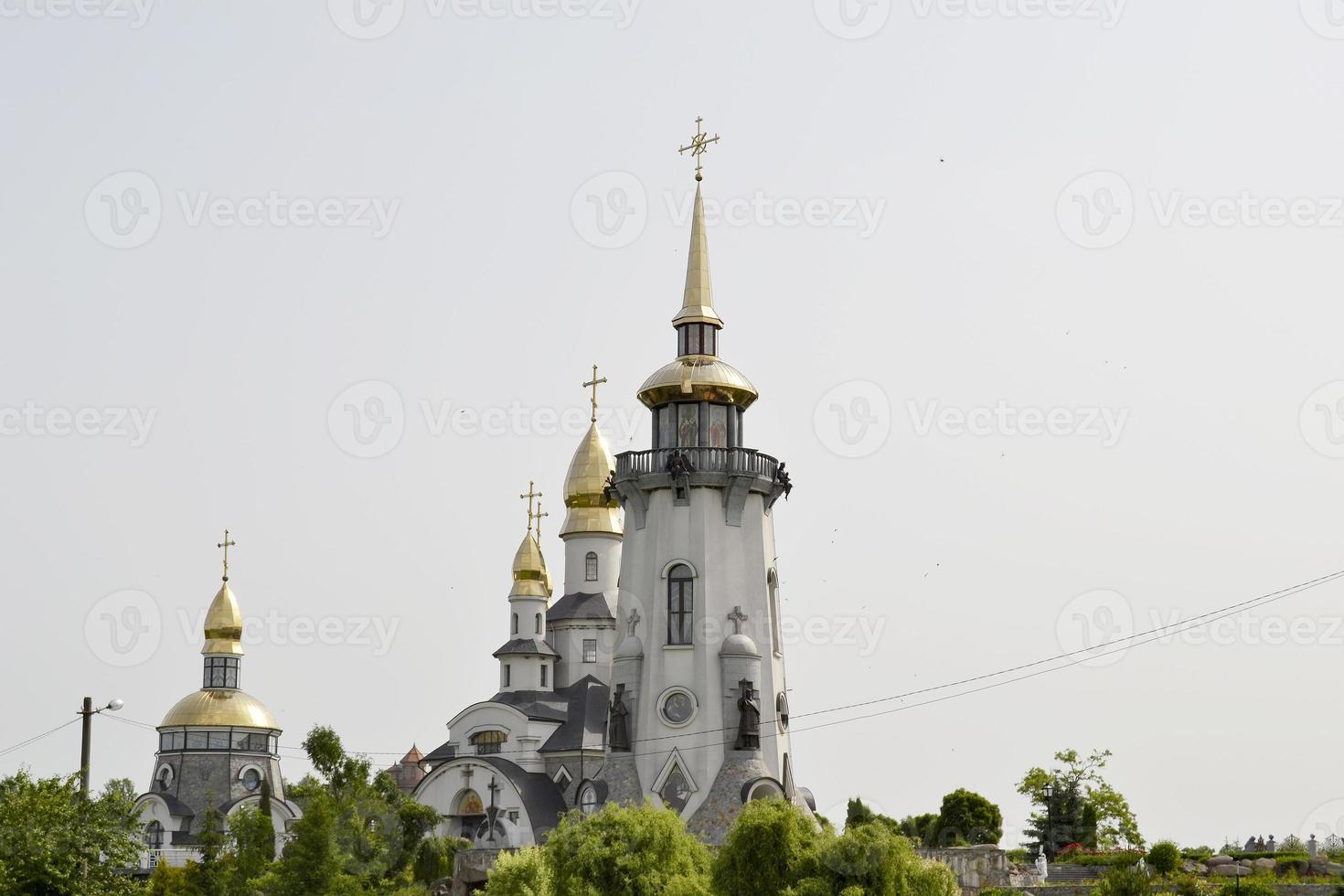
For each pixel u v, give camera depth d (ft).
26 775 231.09
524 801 389.60
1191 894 261.44
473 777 398.01
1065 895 274.36
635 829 223.71
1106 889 255.70
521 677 431.84
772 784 321.73
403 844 328.70
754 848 214.69
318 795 285.23
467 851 335.26
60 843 221.87
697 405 344.08
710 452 338.13
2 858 216.13
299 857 274.57
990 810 413.59
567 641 442.09
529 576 439.63
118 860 231.71
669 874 220.64
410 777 561.02
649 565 337.72
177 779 490.90
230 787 491.31
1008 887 286.66
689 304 351.67
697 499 337.31
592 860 219.82
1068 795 397.80
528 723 414.21
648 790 324.60
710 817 315.58
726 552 336.08
